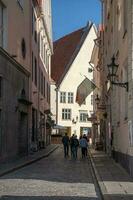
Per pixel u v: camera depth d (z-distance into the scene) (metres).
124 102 24.45
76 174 23.47
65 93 89.94
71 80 90.56
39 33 50.62
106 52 43.84
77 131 89.94
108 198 13.80
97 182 18.69
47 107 65.44
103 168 25.45
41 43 54.69
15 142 33.66
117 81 27.41
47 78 65.75
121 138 26.38
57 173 23.98
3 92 29.66
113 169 24.72
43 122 57.34
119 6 27.52
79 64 91.56
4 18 31.05
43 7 55.34
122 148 25.64
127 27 21.88
